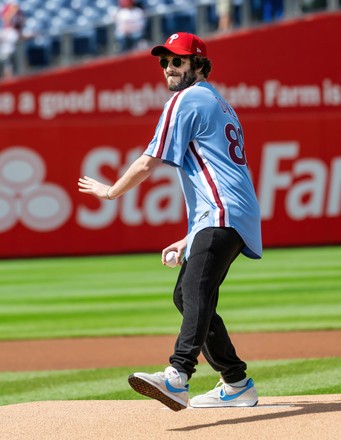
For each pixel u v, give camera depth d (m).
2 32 60.78
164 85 54.09
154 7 61.31
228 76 55.16
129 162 50.94
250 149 52.38
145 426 13.77
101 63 53.31
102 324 29.16
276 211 52.69
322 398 15.66
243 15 56.41
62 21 63.47
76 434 13.46
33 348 25.30
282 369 21.02
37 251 50.00
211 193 13.93
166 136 13.87
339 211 53.34
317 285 36.94
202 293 13.83
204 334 13.80
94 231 50.56
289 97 55.84
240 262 46.44
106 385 19.88
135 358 23.36
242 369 14.87
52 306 33.34
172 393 13.43
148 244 51.22
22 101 52.44
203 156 14.04
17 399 18.61
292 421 13.60
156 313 31.19
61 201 50.06
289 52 55.72
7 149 49.22
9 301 34.88
